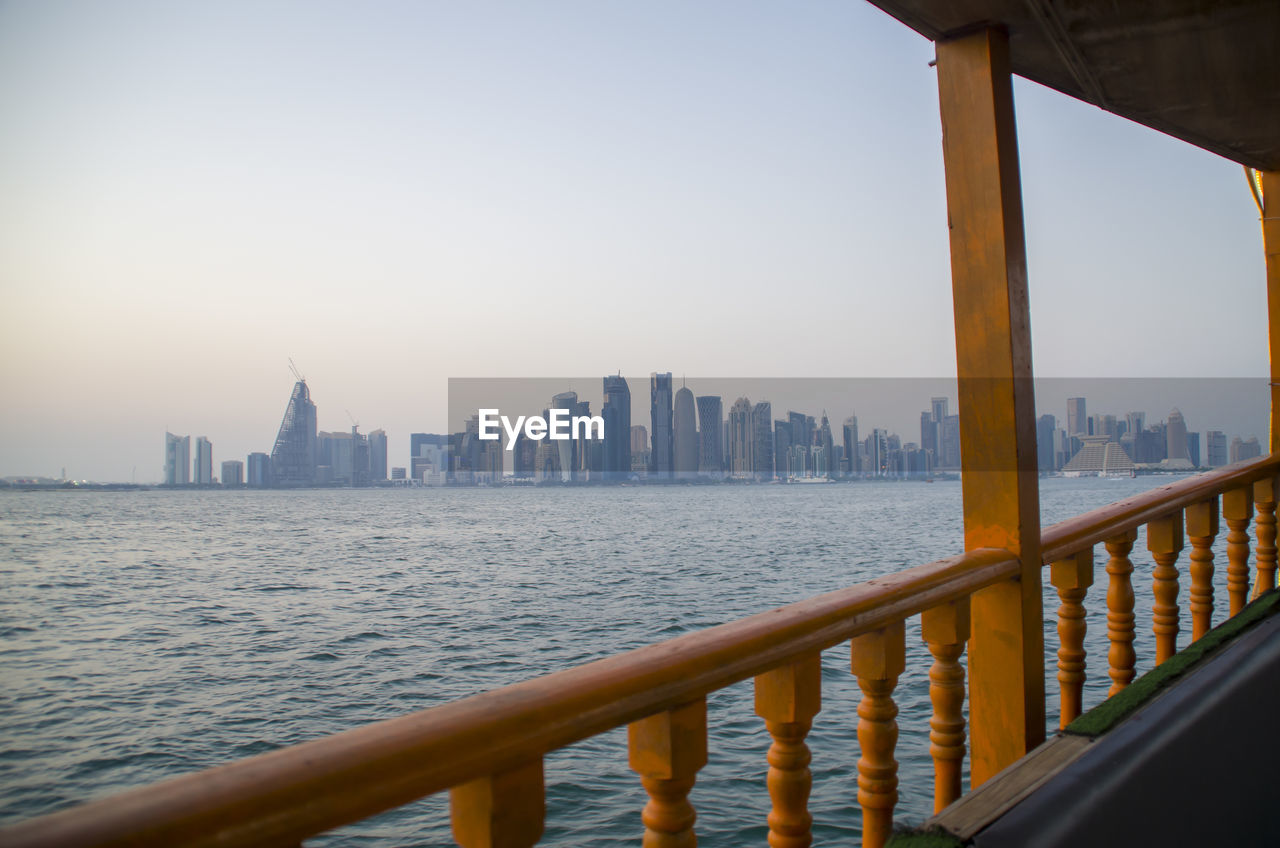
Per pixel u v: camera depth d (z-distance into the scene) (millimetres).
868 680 1636
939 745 1884
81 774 7504
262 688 11461
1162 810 1735
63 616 19109
